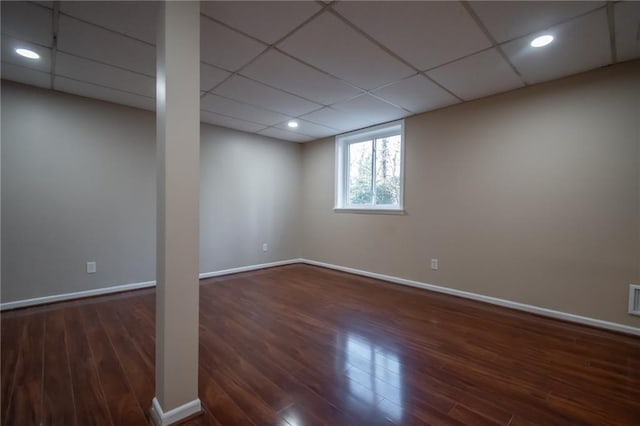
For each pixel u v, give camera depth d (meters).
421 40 2.14
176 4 1.41
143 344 2.25
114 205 3.48
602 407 1.57
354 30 2.03
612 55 2.32
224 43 2.18
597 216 2.54
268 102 3.38
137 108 3.62
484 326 2.61
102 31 2.03
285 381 1.79
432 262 3.68
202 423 1.43
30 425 1.41
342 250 4.79
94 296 3.36
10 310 2.89
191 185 1.46
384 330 2.53
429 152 3.69
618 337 2.38
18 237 2.93
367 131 4.41
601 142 2.52
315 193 5.26
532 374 1.87
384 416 1.50
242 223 4.71
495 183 3.13
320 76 2.73
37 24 1.94
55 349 2.15
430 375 1.87
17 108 2.90
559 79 2.72
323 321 2.73
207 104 3.46
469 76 2.71
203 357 2.07
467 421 1.46
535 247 2.88
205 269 4.32
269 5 1.77
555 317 2.76
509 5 1.76
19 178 2.92
